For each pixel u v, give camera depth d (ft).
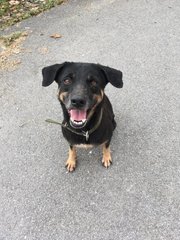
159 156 2.30
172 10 3.51
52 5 3.71
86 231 1.97
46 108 2.68
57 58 3.10
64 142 2.45
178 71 2.87
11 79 2.95
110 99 2.69
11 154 2.40
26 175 2.27
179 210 2.01
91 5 3.67
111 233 1.94
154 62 2.97
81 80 1.88
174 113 2.55
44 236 1.97
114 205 2.06
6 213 2.08
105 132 2.10
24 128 2.56
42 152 2.40
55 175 2.26
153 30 3.30
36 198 2.15
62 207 2.09
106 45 3.19
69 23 3.47
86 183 2.19
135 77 2.85
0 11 3.69
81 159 2.33
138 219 1.99
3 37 3.37
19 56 3.16
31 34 3.38
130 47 3.14
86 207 2.07
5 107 2.72
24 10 3.69
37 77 2.94
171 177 2.17
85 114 1.91
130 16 3.48
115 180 2.19
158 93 2.70
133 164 2.27
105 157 2.27
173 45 3.12
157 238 1.90
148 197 2.08
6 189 2.21
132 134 2.44
